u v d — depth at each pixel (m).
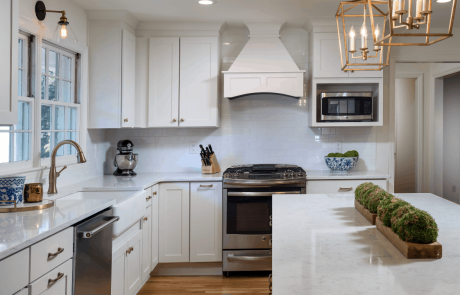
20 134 2.63
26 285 1.53
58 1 3.02
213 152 3.98
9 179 2.11
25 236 1.54
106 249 2.30
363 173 3.85
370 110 3.77
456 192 5.75
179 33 3.83
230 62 4.14
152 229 3.41
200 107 3.83
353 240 1.43
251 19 3.75
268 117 4.18
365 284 1.00
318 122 3.89
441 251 1.21
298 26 4.04
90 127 3.55
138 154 4.18
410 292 0.94
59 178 3.04
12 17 1.95
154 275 3.72
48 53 2.96
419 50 4.13
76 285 1.92
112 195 3.06
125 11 3.47
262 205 3.56
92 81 3.53
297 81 3.74
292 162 4.18
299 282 1.01
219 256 3.63
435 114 5.88
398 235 1.31
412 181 6.68
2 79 1.90
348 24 3.75
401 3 1.27
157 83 3.83
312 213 1.92
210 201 3.62
